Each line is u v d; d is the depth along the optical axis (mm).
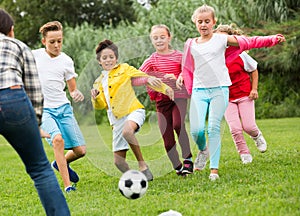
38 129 3291
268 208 3420
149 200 4082
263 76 17109
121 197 4355
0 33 3492
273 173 4875
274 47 16156
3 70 3236
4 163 7977
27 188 5352
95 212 3801
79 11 33031
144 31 16688
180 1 16641
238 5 16641
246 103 6047
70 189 4914
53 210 3326
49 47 5145
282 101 17047
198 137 4996
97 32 18016
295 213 3293
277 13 16438
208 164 6008
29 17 32469
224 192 4133
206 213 3453
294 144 7527
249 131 6070
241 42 5090
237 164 5812
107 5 33344
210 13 5039
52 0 32438
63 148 4973
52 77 5125
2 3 32969
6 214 4051
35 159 3318
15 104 3172
